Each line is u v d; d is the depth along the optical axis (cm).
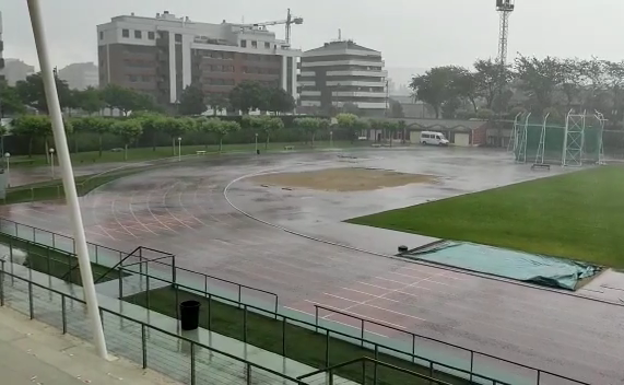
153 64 14738
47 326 1753
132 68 14500
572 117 9100
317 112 17750
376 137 12194
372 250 3234
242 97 12694
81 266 1552
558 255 3162
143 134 8944
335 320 2180
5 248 2981
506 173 6781
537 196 5066
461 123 11569
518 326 2173
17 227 3516
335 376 1598
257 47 16550
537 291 2581
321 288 2573
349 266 2925
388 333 2069
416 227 3816
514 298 2484
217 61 15400
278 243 3366
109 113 14262
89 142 8425
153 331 1783
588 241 3475
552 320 2239
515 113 11800
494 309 2348
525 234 3644
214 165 7238
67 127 7175
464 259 3067
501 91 13350
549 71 12100
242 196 4941
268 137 9806
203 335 1817
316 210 4366
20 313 1856
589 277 2792
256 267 2878
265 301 2372
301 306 2331
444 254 3161
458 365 1802
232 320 2134
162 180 5834
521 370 1797
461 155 9125
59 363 1504
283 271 2822
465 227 3828
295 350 1867
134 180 5806
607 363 1867
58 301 1997
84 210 4209
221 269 2830
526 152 8025
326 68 19775
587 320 2244
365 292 2530
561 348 1980
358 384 1552
